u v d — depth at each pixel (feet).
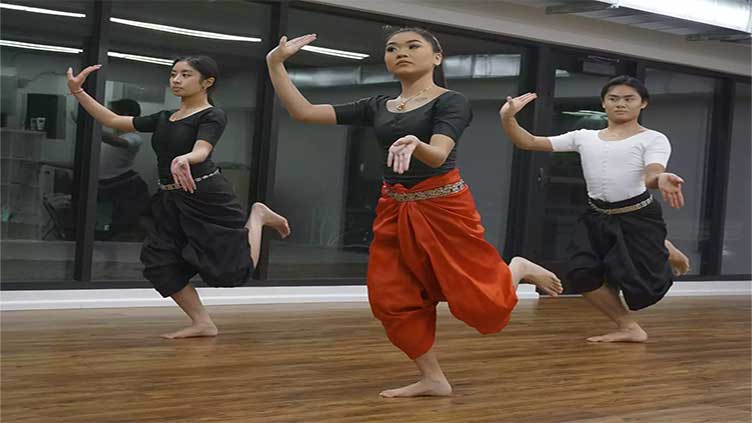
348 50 21.94
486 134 24.35
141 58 19.47
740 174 30.22
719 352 16.76
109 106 19.17
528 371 13.94
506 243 25.08
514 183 25.07
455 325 18.47
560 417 11.03
